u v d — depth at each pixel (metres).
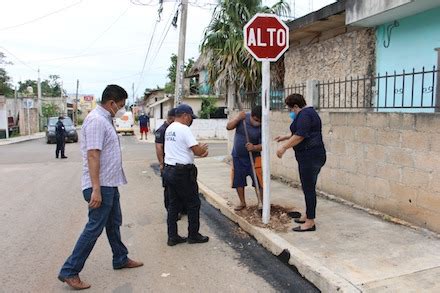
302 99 5.29
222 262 4.81
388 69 7.49
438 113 4.99
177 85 14.69
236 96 13.17
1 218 6.90
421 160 5.23
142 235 5.86
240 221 6.18
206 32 13.30
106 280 4.32
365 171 6.32
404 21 7.03
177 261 4.85
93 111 4.19
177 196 5.38
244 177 6.41
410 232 5.20
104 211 4.17
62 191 9.36
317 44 9.67
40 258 4.99
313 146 5.24
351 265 4.24
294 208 6.64
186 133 5.21
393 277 3.92
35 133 40.56
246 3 12.99
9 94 43.50
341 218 5.93
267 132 5.60
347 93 8.66
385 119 5.83
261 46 5.48
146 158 16.09
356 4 7.19
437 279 3.86
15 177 11.59
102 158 4.14
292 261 4.58
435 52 6.45
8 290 4.11
